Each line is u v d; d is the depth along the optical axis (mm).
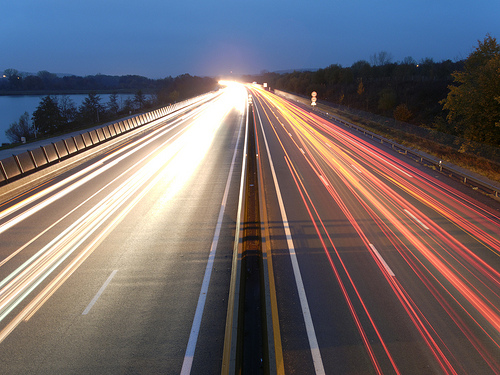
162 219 13258
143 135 35062
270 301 8086
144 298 8227
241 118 47125
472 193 16812
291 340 6832
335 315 7574
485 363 6238
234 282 7934
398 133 34062
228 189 16984
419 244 11047
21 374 6027
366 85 63531
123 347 6664
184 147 28391
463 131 26016
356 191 16688
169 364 6246
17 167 18578
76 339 6895
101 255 10398
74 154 24625
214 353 6516
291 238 11438
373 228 12273
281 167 21500
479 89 23750
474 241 11305
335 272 9352
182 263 9875
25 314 7715
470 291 8508
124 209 14430
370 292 8438
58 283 8922
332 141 31406
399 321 7383
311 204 14727
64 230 12336
